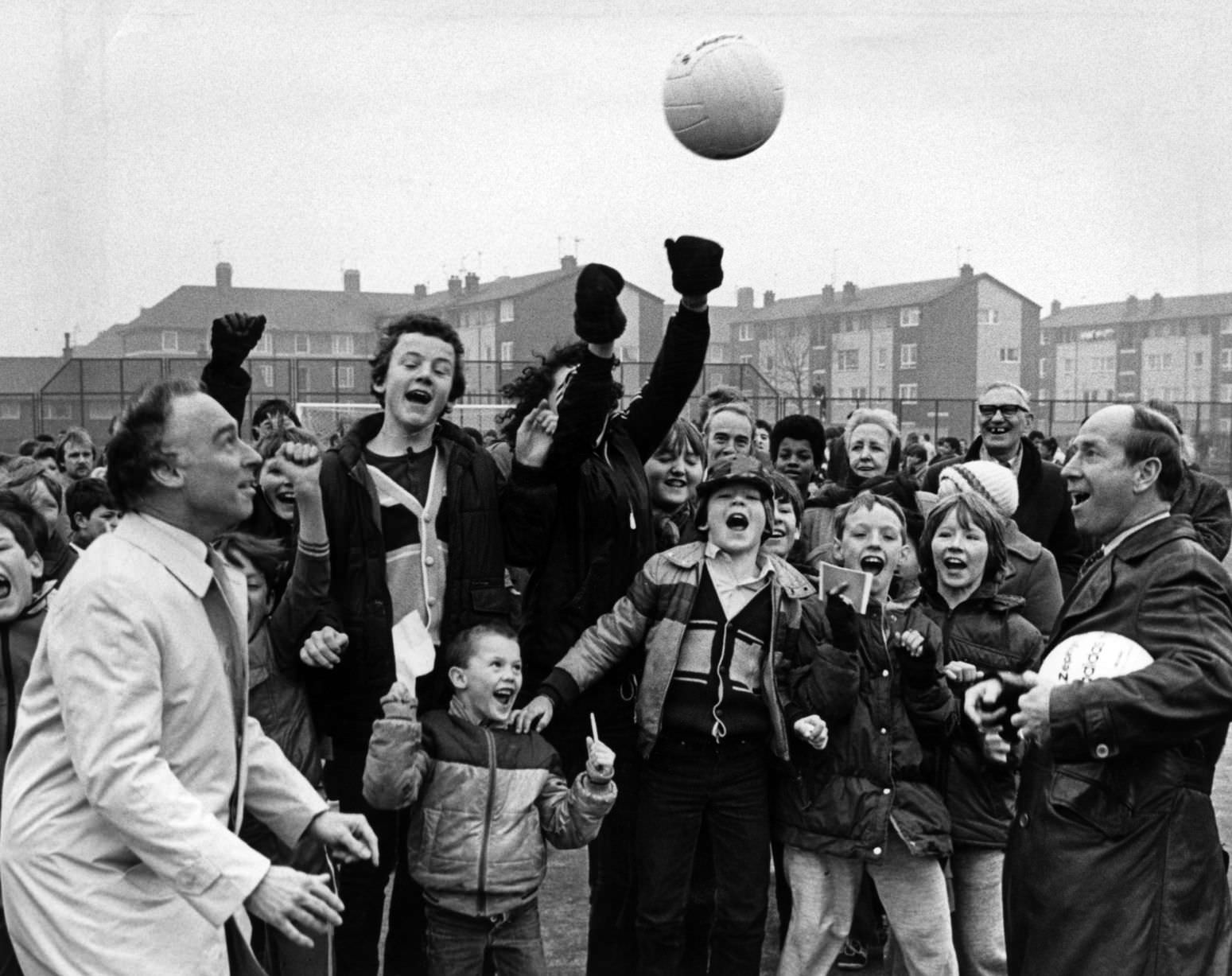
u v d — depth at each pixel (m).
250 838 3.23
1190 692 2.64
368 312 44.12
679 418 4.48
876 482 4.86
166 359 23.59
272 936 2.90
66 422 23.61
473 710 3.35
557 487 3.60
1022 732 2.76
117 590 2.26
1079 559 5.59
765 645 3.56
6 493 3.39
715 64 3.61
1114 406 3.01
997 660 3.73
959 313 34.41
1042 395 35.06
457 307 31.69
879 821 3.44
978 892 3.66
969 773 3.62
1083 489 2.96
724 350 40.88
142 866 2.29
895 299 35.28
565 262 30.00
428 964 3.30
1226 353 33.62
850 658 3.45
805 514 5.40
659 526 4.30
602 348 3.46
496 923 3.25
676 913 3.54
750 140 3.66
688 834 3.54
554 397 3.63
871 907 4.28
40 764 2.29
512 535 3.57
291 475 3.19
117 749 2.17
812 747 3.50
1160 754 2.74
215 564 2.49
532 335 29.67
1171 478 2.91
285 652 3.31
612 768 3.31
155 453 2.36
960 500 3.80
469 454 3.57
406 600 3.42
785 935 3.75
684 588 3.57
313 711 3.43
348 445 3.43
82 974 2.21
